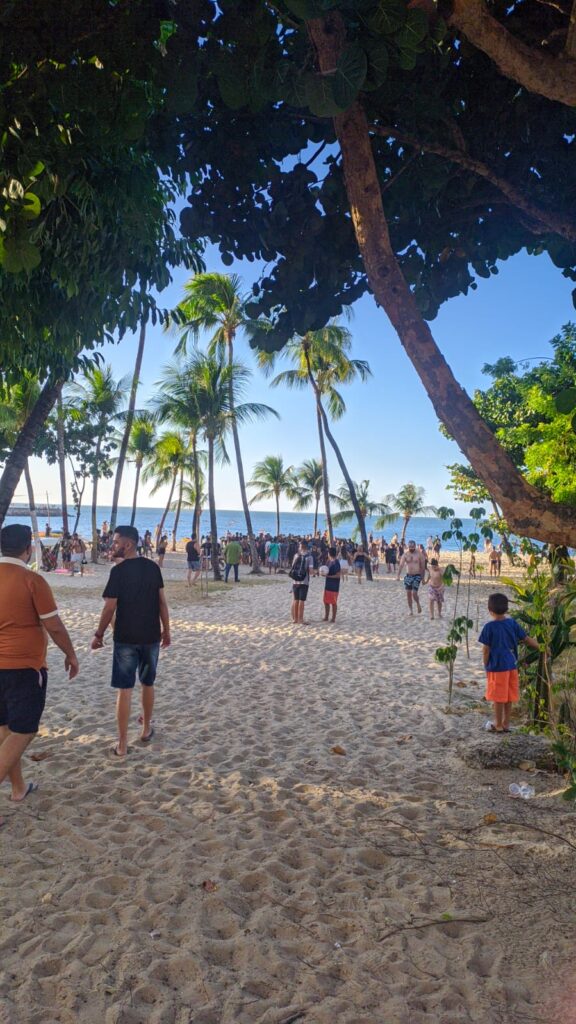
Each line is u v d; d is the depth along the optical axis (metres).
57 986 2.52
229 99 2.95
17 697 3.92
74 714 6.68
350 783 4.90
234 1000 2.49
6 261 3.14
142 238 4.66
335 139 3.80
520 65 2.49
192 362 26.89
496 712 6.27
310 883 3.38
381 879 3.45
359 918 3.07
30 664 3.95
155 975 2.62
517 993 2.54
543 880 3.42
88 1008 2.41
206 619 14.48
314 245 3.95
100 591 19.59
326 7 2.33
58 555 27.67
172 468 46.47
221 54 2.88
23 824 3.99
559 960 2.74
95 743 5.71
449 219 4.33
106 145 3.58
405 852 3.76
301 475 51.81
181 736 6.00
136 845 3.74
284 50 3.20
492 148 3.95
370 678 8.86
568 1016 2.41
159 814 4.18
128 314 5.14
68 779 4.79
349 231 3.97
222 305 26.20
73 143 3.54
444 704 7.46
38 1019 2.35
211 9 2.88
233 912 3.09
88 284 4.52
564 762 4.12
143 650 5.60
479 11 2.43
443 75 3.73
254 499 53.06
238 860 3.60
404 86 3.49
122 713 5.38
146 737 5.78
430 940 2.91
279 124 3.78
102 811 4.25
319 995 2.53
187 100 3.04
